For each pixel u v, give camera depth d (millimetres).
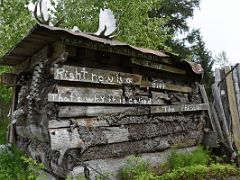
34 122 5660
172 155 6008
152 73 6152
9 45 11180
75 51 4855
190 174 5316
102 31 5508
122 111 5434
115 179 5082
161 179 5090
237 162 6535
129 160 5250
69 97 4750
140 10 14430
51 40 5035
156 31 14359
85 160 4820
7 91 11266
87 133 4887
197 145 6859
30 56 6414
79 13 13859
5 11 11844
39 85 5414
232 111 7004
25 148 6879
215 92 7395
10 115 8047
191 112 6836
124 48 5266
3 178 5816
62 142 4617
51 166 5164
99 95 5117
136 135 5555
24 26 11227
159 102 6152
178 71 6574
